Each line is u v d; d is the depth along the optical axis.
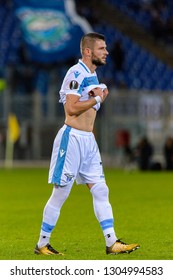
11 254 24.20
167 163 75.12
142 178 63.81
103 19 99.94
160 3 104.19
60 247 26.02
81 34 86.56
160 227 31.70
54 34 86.81
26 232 30.52
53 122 81.06
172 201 43.50
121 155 78.81
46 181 60.88
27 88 87.38
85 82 23.06
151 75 93.12
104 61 23.34
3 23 97.19
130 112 78.75
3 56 92.06
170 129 78.31
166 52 96.62
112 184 56.97
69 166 23.12
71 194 48.78
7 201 44.34
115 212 37.81
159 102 78.44
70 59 86.56
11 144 81.69
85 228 31.77
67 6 87.06
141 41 97.81
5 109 81.19
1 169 78.25
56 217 23.59
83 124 23.19
